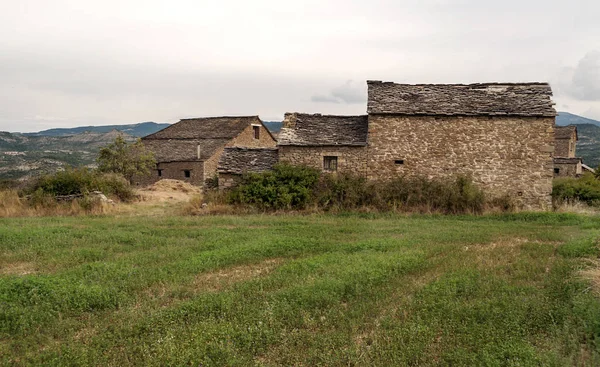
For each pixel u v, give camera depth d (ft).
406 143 67.00
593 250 33.01
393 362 17.25
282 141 68.74
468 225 50.72
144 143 149.07
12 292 24.31
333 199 63.57
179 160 131.85
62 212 64.34
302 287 25.23
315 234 44.14
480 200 61.82
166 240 40.75
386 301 23.77
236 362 17.35
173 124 162.61
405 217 58.13
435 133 66.54
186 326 20.74
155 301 24.03
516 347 17.98
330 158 69.26
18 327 20.63
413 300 23.79
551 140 63.98
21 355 18.26
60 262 32.14
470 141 65.82
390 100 69.41
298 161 69.21
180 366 16.99
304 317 21.53
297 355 18.02
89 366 17.17
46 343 19.53
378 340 19.22
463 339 19.10
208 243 38.37
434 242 39.65
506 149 65.10
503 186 65.36
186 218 57.26
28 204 66.74
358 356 17.78
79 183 75.82
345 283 25.85
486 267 30.14
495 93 69.87
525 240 40.93
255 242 38.17
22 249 35.78
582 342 18.88
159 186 112.06
